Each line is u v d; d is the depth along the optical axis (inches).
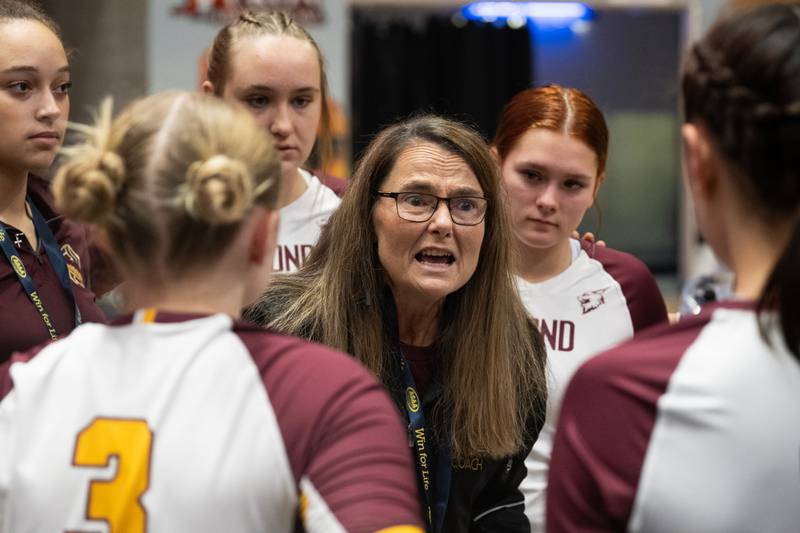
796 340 113.6
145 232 125.6
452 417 209.0
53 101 236.7
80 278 256.2
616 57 772.6
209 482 119.1
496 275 213.2
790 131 112.6
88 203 124.5
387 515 117.6
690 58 124.1
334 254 211.0
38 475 122.8
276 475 120.8
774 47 114.2
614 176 778.8
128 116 129.1
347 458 121.1
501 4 631.8
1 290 235.5
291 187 291.3
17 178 242.7
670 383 117.9
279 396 124.2
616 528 120.0
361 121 637.9
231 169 122.3
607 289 279.6
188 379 124.0
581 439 123.2
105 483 120.5
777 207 116.9
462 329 211.9
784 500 114.8
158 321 127.3
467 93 639.1
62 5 571.8
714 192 123.0
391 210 202.8
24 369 130.2
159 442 121.0
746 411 114.5
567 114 258.2
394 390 206.8
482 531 215.3
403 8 626.8
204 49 570.3
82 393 126.0
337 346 205.8
